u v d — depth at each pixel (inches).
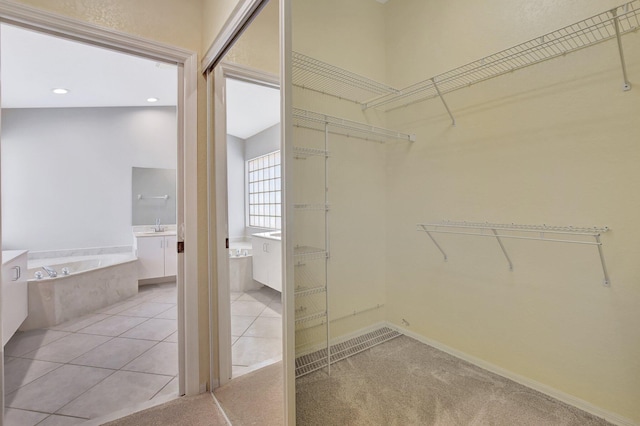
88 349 96.0
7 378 79.1
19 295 103.6
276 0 50.6
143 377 79.3
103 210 168.7
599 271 27.8
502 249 33.6
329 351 45.6
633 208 25.9
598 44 27.9
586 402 28.5
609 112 27.2
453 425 36.4
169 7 67.8
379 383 41.9
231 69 64.2
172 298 150.3
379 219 43.6
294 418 44.0
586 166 28.4
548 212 30.5
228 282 70.3
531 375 31.6
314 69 48.8
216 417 63.6
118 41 61.8
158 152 185.6
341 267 45.5
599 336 27.7
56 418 63.6
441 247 38.4
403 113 41.7
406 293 41.4
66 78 127.3
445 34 38.1
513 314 32.9
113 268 142.9
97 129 167.0
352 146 45.9
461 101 36.7
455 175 37.2
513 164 32.7
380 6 44.3
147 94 160.4
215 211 71.1
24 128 149.2
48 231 154.6
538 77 31.2
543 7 31.0
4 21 53.6
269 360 60.5
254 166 61.1
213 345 71.7
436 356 38.3
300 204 48.3
